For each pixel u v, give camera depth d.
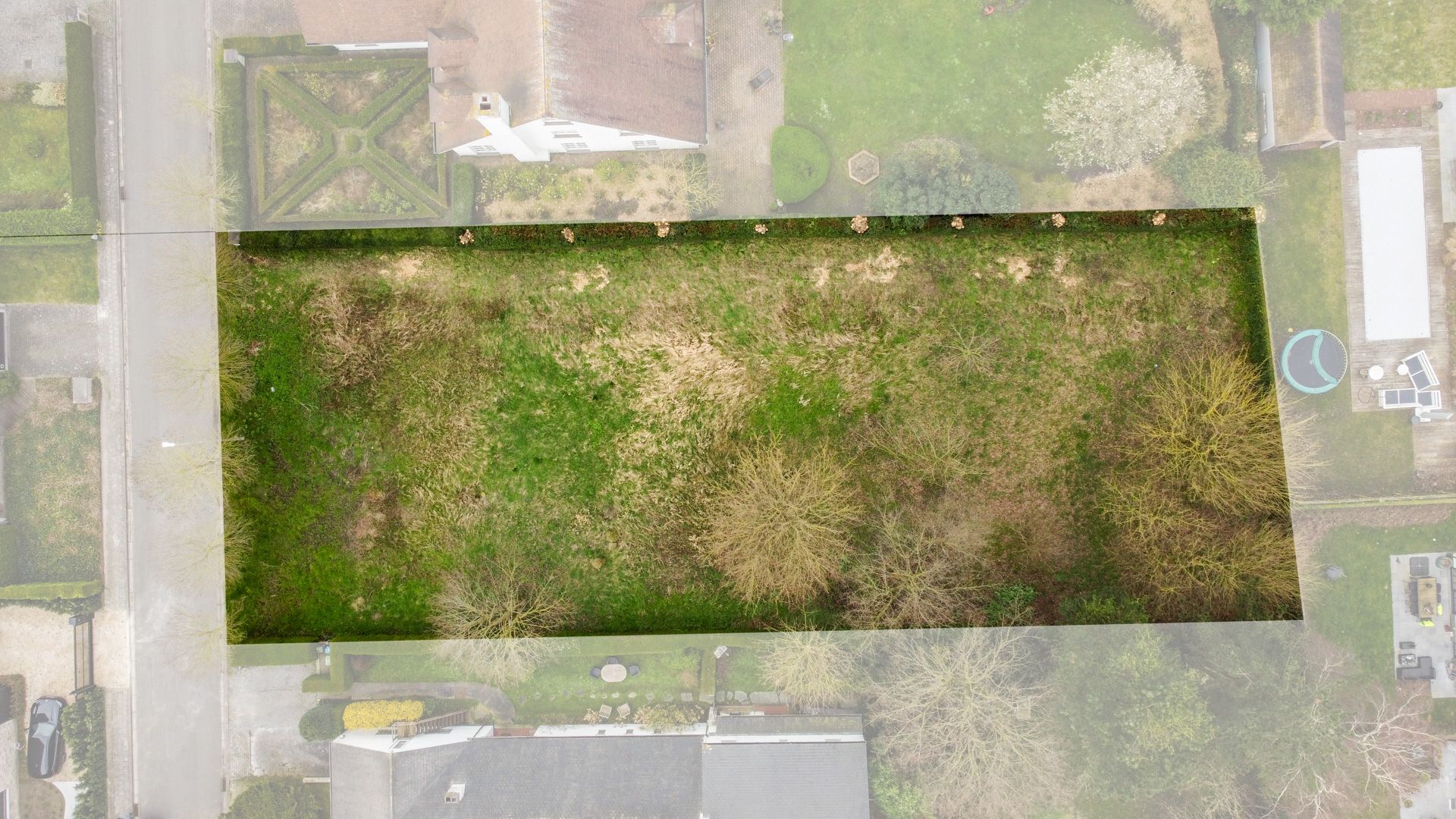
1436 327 33.06
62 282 34.38
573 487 34.22
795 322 33.59
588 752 31.66
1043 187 33.06
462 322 34.03
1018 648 31.73
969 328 33.34
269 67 33.34
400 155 33.41
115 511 34.50
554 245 33.09
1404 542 33.12
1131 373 33.16
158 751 34.16
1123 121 32.09
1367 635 33.06
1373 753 32.19
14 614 34.19
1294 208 33.09
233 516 34.16
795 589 32.84
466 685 34.06
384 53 33.44
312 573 34.22
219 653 33.94
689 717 32.94
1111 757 28.53
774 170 33.12
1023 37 33.22
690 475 33.94
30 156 34.41
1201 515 32.03
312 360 34.16
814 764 30.66
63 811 34.16
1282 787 29.69
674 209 33.38
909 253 33.22
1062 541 33.25
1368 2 33.09
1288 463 31.73
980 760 30.03
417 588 34.19
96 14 34.22
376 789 30.80
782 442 33.72
